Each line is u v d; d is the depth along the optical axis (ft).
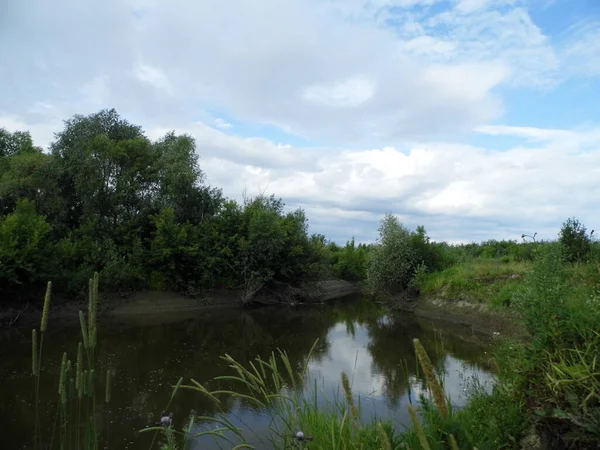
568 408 9.64
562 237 46.62
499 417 12.38
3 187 75.66
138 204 92.17
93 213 85.81
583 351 10.37
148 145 98.07
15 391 33.42
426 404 13.17
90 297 11.18
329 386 30.78
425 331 58.80
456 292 70.13
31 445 24.22
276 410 16.51
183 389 34.22
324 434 13.91
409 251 87.45
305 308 92.12
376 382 32.48
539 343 11.44
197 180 99.60
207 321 72.79
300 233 104.22
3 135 108.06
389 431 13.00
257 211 98.12
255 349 49.96
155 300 80.79
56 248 70.13
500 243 107.96
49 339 54.39
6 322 61.57
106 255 77.15
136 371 39.88
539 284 14.42
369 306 95.81
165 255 82.89
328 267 112.37
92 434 12.98
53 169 84.07
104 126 101.30
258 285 91.76
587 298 12.50
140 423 27.32
